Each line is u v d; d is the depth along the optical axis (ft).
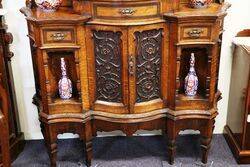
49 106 7.18
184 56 7.48
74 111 7.27
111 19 6.50
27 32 7.98
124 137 8.98
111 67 6.88
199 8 6.91
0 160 6.86
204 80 7.55
